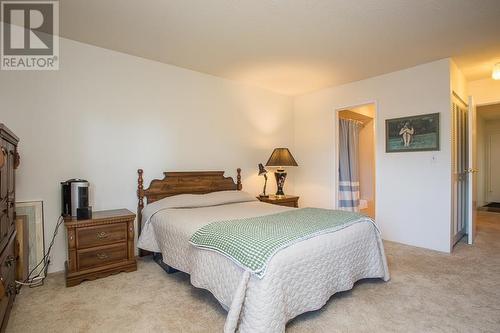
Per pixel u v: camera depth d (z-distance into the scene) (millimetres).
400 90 3488
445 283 2291
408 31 2484
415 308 1897
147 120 3125
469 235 3455
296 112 4754
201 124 3586
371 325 1701
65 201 2496
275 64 3293
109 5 2062
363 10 2143
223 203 3217
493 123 6816
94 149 2777
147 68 3123
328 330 1652
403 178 3469
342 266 1986
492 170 6848
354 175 4965
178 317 1796
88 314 1829
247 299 1493
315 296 1759
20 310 1878
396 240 3525
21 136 2398
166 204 2820
